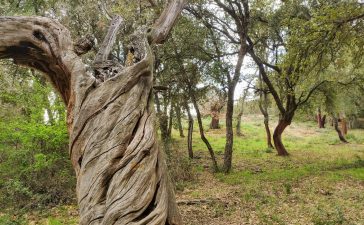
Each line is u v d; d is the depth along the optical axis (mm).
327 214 9180
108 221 3055
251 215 9570
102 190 3203
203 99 19047
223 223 9023
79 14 12672
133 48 4277
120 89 3482
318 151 25016
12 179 10695
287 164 19328
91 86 3543
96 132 3340
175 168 15492
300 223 8742
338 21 12633
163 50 16828
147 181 3244
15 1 13758
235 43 19047
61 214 10203
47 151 11664
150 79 3793
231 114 17359
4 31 3752
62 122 11258
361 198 11000
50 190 11445
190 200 11203
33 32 3854
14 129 11258
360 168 16688
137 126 3475
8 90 12039
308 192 12039
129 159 3270
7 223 8742
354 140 31344
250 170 17672
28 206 10469
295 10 17578
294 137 33438
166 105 18281
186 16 17422
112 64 4148
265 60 23172
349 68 21078
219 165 18844
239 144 28219
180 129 30500
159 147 3629
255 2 17750
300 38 13117
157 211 3221
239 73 17047
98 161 3264
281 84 22312
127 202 3105
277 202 10781
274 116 47688
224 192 12703
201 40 17359
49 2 13539
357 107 30719
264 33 20328
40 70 4141
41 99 11422
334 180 13938
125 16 11312
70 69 3676
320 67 14664
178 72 17656
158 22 5512
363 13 12508
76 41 4340
